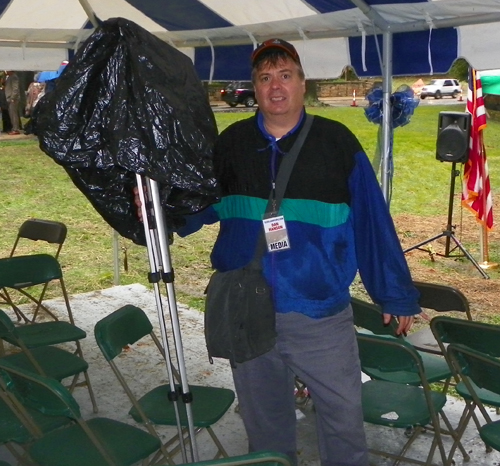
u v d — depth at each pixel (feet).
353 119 74.64
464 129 24.68
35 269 15.80
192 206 9.01
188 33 18.47
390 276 9.32
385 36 13.97
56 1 16.40
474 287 24.25
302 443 12.90
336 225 9.36
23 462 10.15
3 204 38.34
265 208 9.30
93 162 8.48
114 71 8.45
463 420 11.67
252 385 9.90
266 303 9.24
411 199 40.65
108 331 10.43
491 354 10.87
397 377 12.00
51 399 9.03
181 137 8.51
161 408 10.68
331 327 9.43
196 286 24.21
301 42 16.26
